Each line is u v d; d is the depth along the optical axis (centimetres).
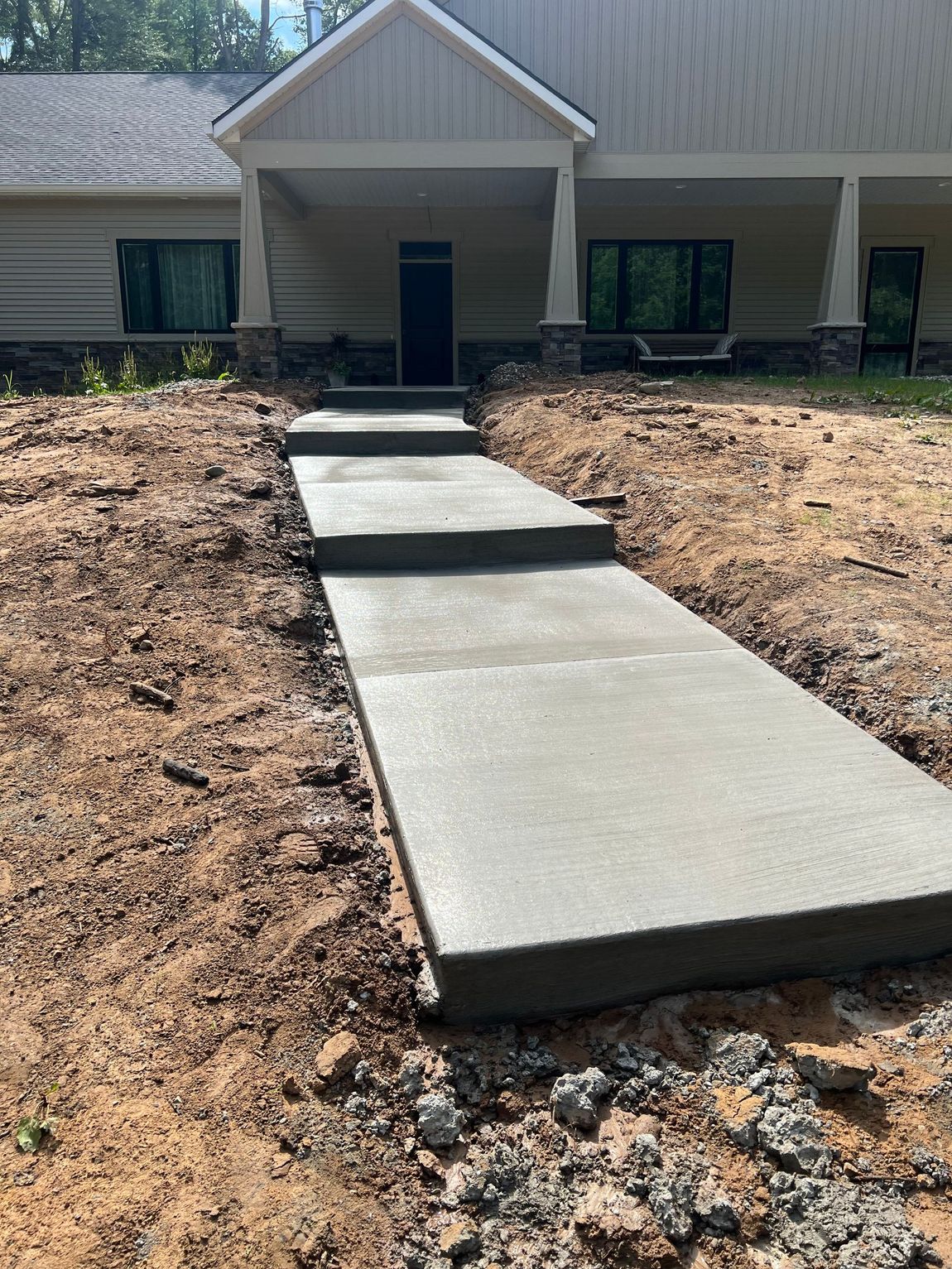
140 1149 169
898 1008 208
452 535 459
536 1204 165
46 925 221
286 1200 161
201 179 1332
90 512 456
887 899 214
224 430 671
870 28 1174
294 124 1094
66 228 1352
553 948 199
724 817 245
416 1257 155
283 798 268
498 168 1115
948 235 1433
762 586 407
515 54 1184
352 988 204
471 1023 203
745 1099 183
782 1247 158
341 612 398
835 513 504
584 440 647
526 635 374
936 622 365
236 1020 196
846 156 1199
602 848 231
